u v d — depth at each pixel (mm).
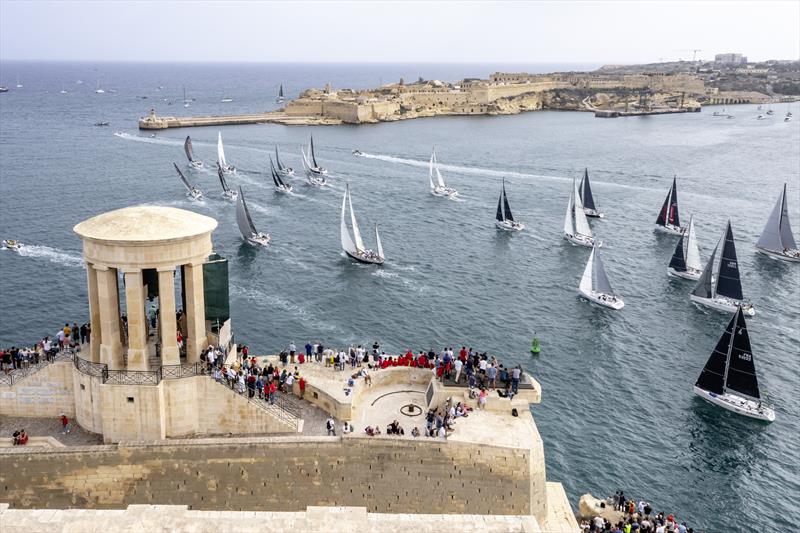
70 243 109562
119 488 37406
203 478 37719
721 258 93188
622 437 60656
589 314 89188
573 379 70938
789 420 64875
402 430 39469
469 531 23609
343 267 104875
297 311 85688
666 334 83688
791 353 79562
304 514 24281
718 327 86438
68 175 167750
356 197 155625
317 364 45844
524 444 39094
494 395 42438
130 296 37875
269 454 37844
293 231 125000
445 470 38531
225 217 133875
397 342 77750
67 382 40625
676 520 50375
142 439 38312
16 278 92625
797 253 116438
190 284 39469
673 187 129250
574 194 122812
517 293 96188
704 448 59688
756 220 140750
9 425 40250
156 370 38906
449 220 137000
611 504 47344
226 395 39250
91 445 38000
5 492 36938
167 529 23453
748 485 55000
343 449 38188
